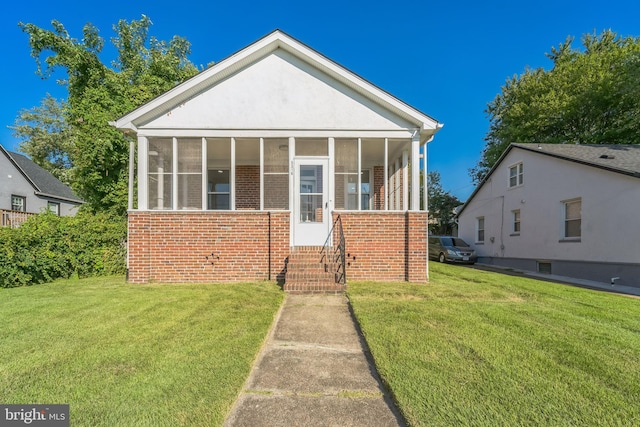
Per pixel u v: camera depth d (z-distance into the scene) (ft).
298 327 14.60
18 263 24.17
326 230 26.20
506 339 12.64
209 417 7.60
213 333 13.15
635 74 47.19
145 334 13.00
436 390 8.78
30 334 12.96
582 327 14.33
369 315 15.60
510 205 50.08
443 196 106.11
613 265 32.99
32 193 66.18
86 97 38.83
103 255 29.30
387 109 26.71
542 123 63.62
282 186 26.81
